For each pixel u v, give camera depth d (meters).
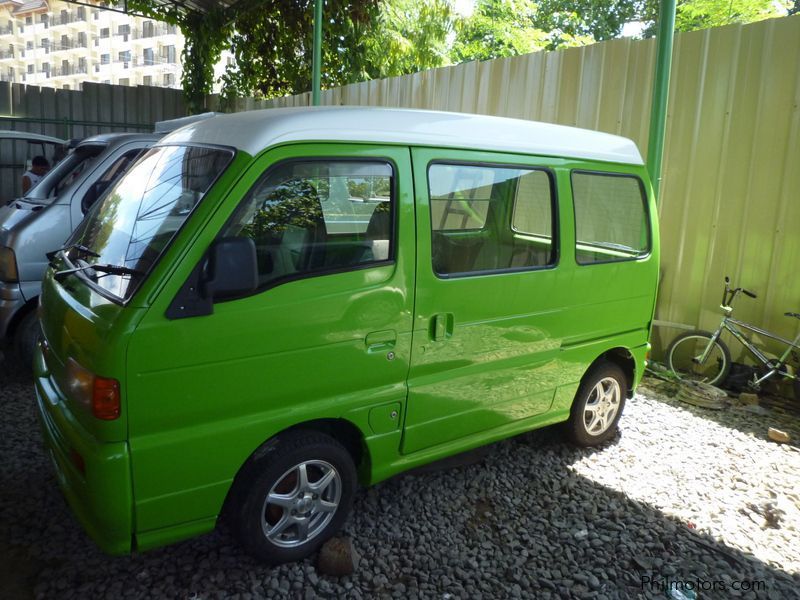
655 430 4.85
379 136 3.08
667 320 6.24
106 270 2.76
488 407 3.65
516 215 3.65
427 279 3.21
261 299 2.71
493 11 18.48
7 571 2.98
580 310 3.99
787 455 4.49
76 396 2.59
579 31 19.50
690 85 5.84
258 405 2.78
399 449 3.32
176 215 2.76
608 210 4.17
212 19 12.91
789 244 5.38
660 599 2.98
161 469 2.57
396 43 13.87
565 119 6.63
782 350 5.53
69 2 12.54
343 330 2.95
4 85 11.70
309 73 12.85
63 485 2.80
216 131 3.04
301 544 3.07
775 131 5.36
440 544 3.34
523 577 3.09
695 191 5.92
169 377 2.53
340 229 2.94
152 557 3.12
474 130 3.48
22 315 5.21
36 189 5.91
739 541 3.46
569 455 4.37
